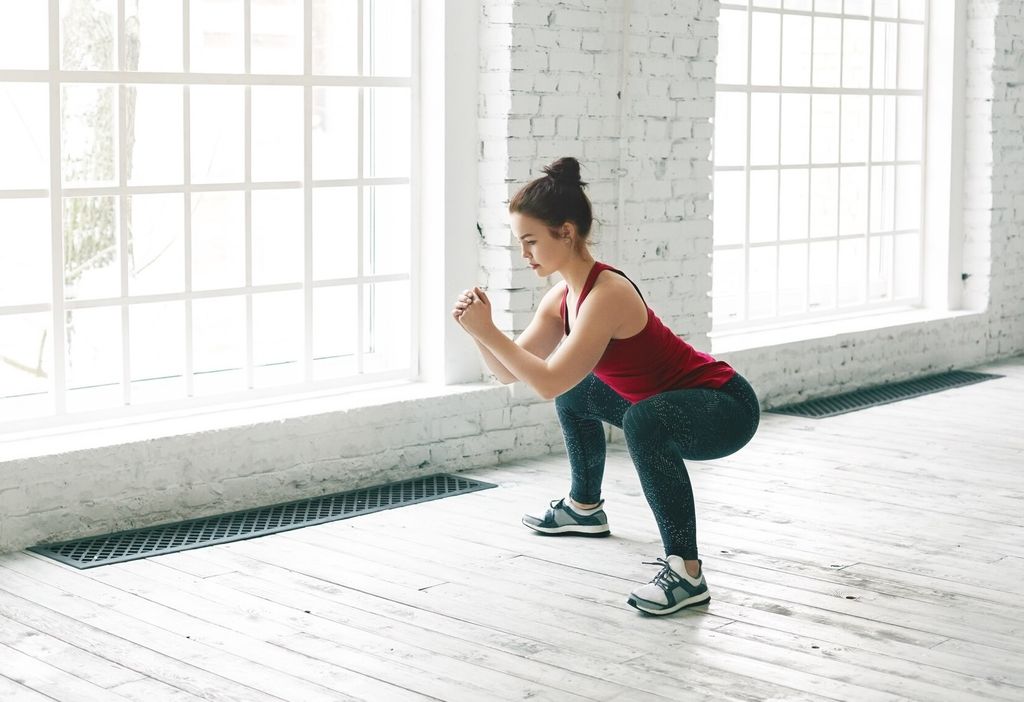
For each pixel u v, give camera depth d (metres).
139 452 4.40
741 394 3.74
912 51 8.06
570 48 5.56
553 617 3.61
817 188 7.60
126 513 4.39
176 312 5.35
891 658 3.31
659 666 3.25
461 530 4.48
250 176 4.93
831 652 3.36
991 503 4.87
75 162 5.28
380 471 5.09
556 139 5.56
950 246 8.12
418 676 3.18
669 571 3.67
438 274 5.45
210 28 5.34
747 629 3.53
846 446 5.85
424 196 5.46
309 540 4.34
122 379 4.67
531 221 3.64
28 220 5.15
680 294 6.18
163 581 3.90
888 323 7.57
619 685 3.13
